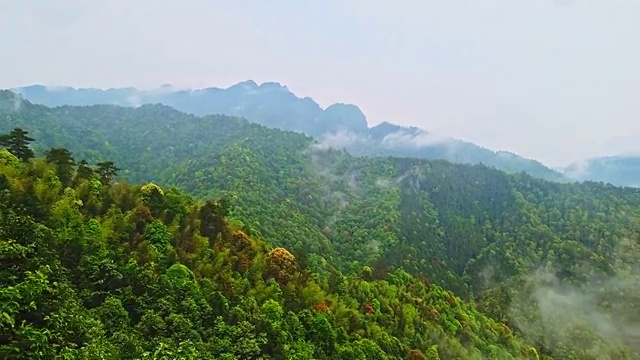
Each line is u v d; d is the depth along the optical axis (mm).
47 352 24953
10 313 25375
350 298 90125
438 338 95500
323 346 68812
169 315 53625
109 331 45844
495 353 106438
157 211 75938
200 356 48062
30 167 71938
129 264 57281
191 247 72688
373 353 73312
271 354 58906
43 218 59125
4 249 32000
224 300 61938
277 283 76125
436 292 122375
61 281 45781
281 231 166125
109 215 69000
